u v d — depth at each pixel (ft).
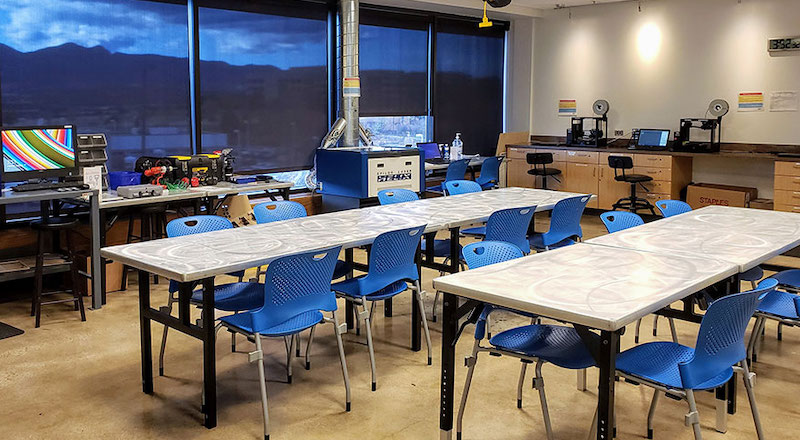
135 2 22.75
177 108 24.23
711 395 12.71
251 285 14.14
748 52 29.04
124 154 23.00
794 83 28.02
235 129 26.08
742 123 29.50
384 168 25.20
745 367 10.14
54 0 20.86
